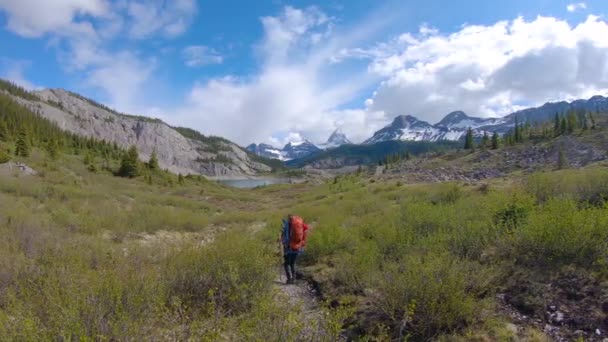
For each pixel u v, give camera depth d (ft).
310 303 18.51
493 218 24.26
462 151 302.25
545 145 217.56
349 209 57.16
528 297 15.30
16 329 9.20
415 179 151.12
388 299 15.01
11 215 29.50
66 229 31.27
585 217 18.02
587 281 15.28
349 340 14.29
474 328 13.84
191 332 10.42
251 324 10.63
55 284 11.87
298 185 253.44
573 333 13.08
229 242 19.06
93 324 10.03
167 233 42.63
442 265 15.84
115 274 13.12
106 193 79.20
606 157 168.55
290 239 23.34
